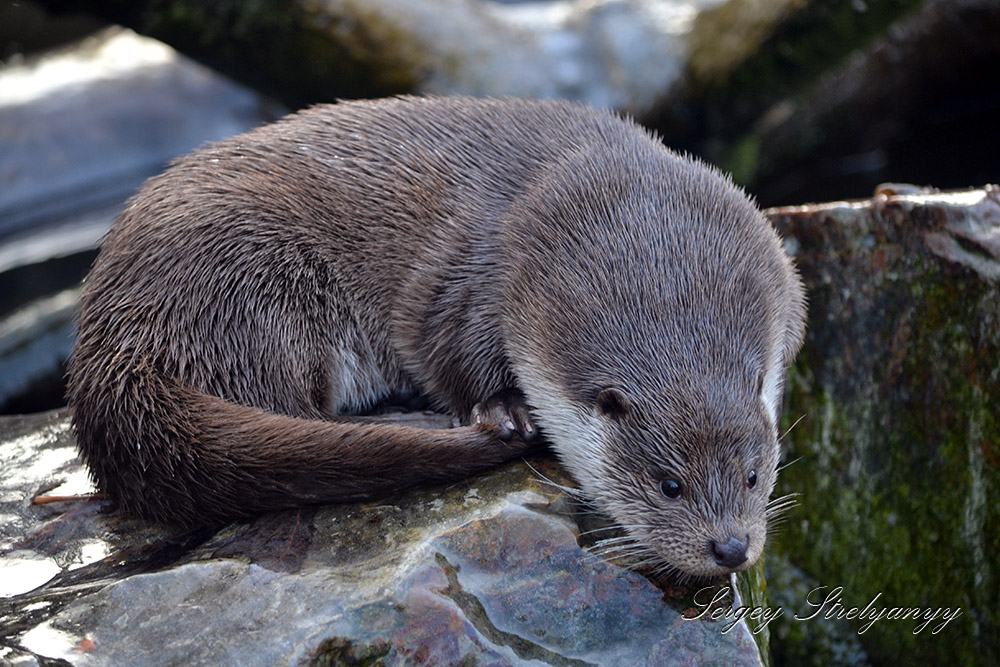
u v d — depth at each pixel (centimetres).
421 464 771
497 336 868
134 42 2186
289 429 780
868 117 1919
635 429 762
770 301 817
